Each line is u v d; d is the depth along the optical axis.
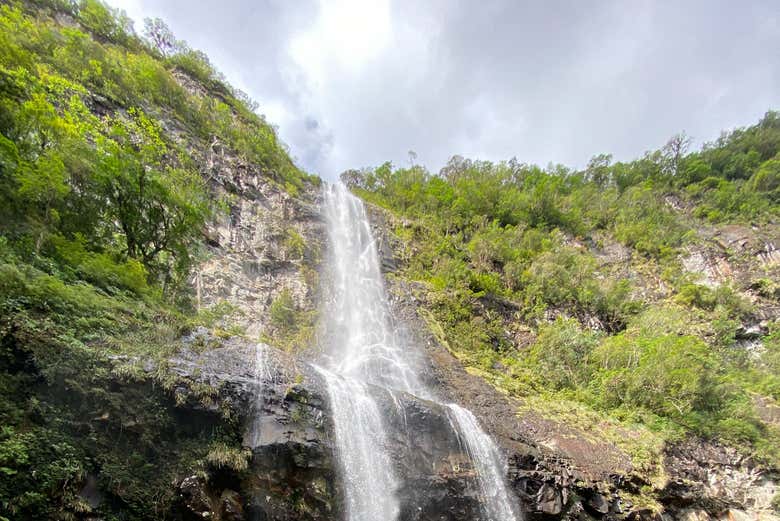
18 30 17.33
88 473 5.36
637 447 13.88
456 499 9.51
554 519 10.64
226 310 14.59
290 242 20.75
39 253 7.87
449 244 28.12
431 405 11.27
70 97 15.41
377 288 22.20
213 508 6.28
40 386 5.44
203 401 6.95
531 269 27.34
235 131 26.41
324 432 8.40
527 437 13.12
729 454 15.05
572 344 20.25
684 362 17.44
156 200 11.49
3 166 8.25
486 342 21.02
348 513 8.05
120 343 6.87
